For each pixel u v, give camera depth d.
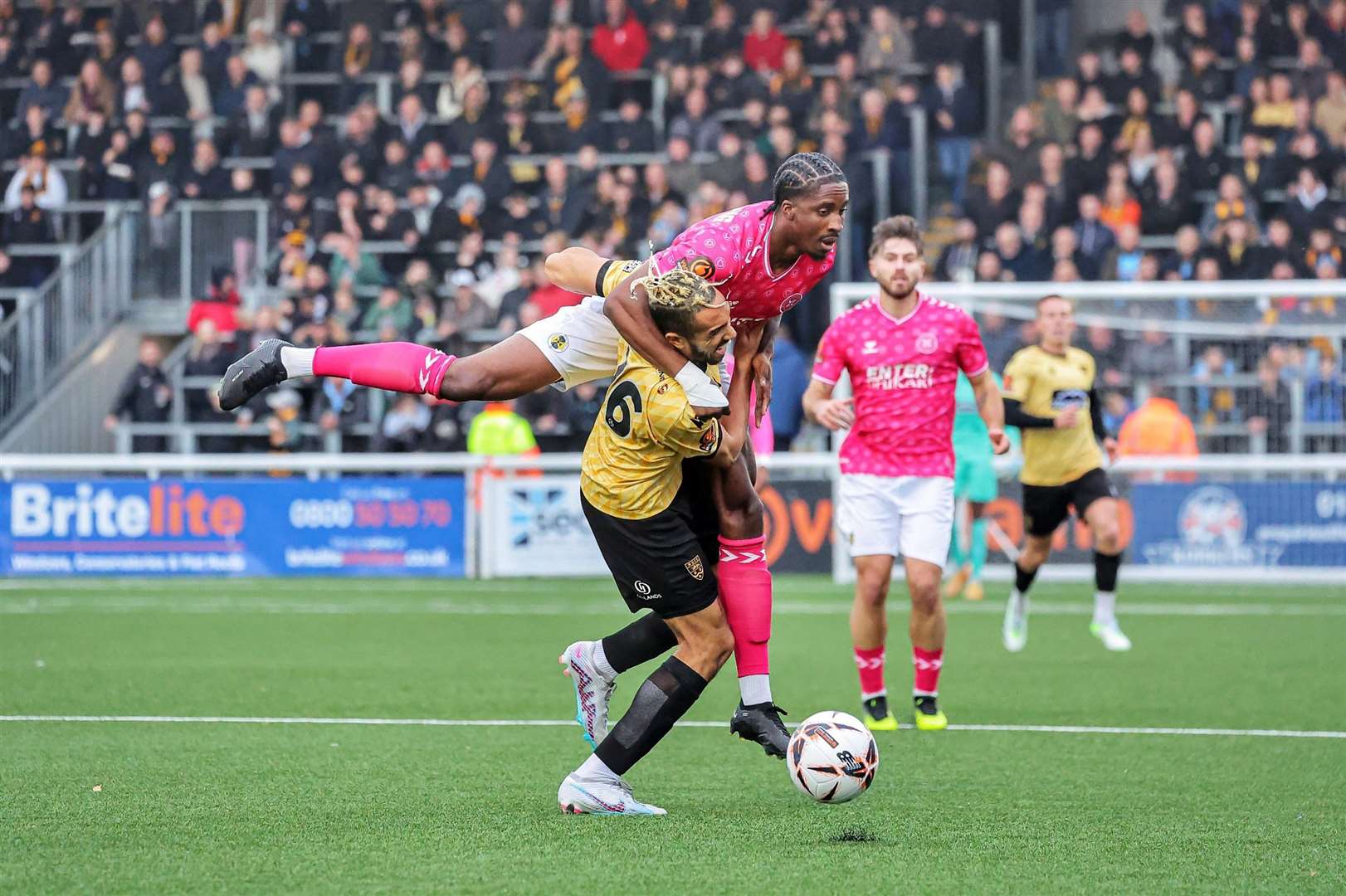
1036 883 7.89
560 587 28.30
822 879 7.92
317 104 40.06
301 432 34.38
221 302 36.81
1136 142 36.50
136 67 42.28
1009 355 28.16
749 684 10.29
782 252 9.95
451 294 36.75
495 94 40.84
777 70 40.00
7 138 41.94
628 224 35.56
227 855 8.41
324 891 7.62
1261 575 28.05
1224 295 27.78
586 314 10.71
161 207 37.94
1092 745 12.60
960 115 38.16
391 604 25.39
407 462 29.83
